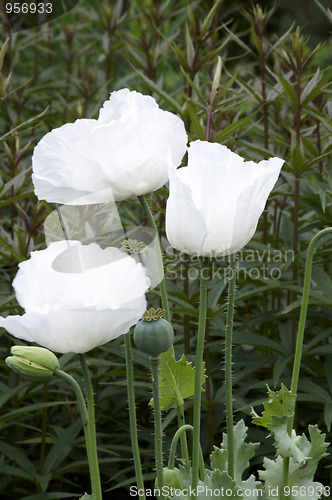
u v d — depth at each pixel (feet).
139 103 3.71
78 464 6.04
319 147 7.18
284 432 3.76
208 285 6.75
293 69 6.16
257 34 6.99
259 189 3.59
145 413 7.34
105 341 3.56
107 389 6.93
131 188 3.66
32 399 7.23
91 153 3.59
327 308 6.81
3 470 6.08
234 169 3.56
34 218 6.01
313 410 6.59
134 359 6.09
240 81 6.70
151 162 3.62
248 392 7.16
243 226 3.59
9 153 6.82
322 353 6.18
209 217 3.57
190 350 7.08
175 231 3.61
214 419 6.54
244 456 3.89
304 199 6.68
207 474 3.82
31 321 3.48
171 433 6.61
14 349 3.57
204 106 5.87
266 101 6.74
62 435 6.33
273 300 7.26
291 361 6.43
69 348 3.53
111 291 3.51
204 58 6.78
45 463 6.23
